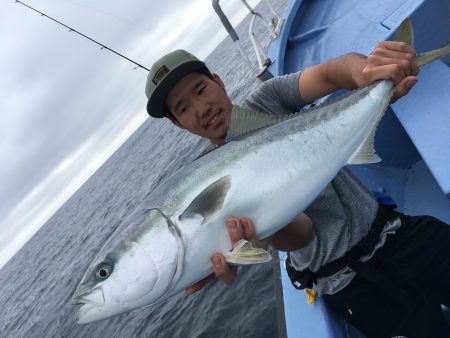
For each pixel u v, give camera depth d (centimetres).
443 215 119
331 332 90
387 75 77
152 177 1242
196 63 83
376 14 138
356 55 84
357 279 84
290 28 190
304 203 76
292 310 105
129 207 1138
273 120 79
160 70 82
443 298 86
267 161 75
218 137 87
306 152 78
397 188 133
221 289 288
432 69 99
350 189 85
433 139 90
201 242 71
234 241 69
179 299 328
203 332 252
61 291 840
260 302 243
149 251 72
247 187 74
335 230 83
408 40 79
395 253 84
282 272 121
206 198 72
